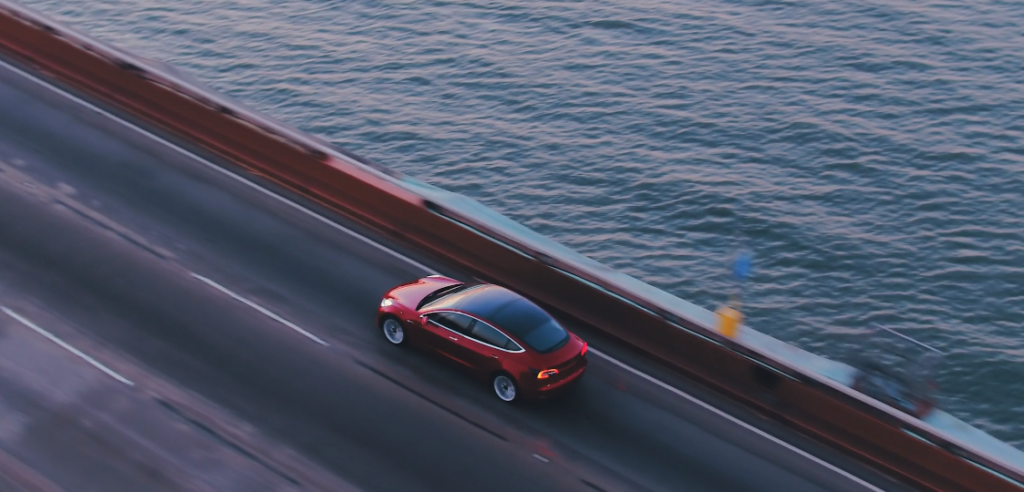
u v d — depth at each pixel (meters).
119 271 20.30
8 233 21.02
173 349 18.31
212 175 24.12
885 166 36.03
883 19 47.81
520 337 17.55
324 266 21.36
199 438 16.33
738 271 22.77
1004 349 27.77
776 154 36.88
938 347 27.88
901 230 32.72
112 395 17.05
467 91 41.09
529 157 36.50
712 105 39.97
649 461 17.05
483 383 18.34
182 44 45.22
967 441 17.20
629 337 20.12
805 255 31.59
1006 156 36.66
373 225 23.05
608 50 44.69
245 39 45.59
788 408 18.48
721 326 19.20
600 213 33.56
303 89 41.09
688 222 33.16
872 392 18.52
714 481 16.78
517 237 21.48
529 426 17.45
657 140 37.75
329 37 46.03
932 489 17.19
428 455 16.52
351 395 17.67
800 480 17.05
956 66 43.38
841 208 33.84
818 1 50.00
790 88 41.47
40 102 26.03
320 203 23.62
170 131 25.69
